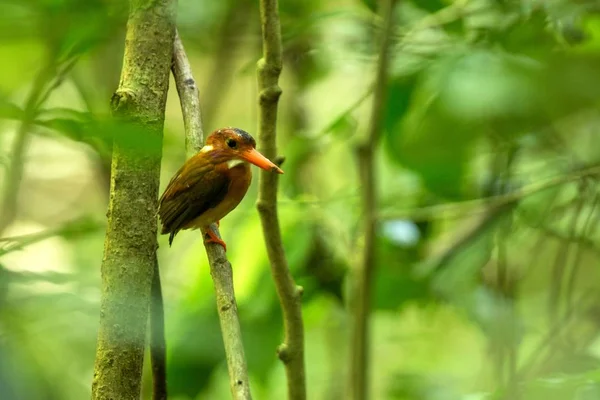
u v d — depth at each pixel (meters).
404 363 13.24
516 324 9.46
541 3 7.50
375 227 7.60
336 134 9.09
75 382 8.56
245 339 8.59
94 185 16.27
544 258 11.71
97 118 3.56
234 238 8.48
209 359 8.16
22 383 2.99
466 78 7.68
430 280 9.12
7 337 3.89
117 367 4.64
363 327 7.73
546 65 7.85
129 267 4.73
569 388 5.97
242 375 5.00
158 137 3.49
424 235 9.87
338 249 9.44
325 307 10.49
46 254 12.44
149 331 5.75
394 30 7.91
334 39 9.09
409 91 8.17
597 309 9.80
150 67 4.94
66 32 6.43
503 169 9.45
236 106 15.95
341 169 12.34
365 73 10.26
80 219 6.65
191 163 7.23
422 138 8.34
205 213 7.23
